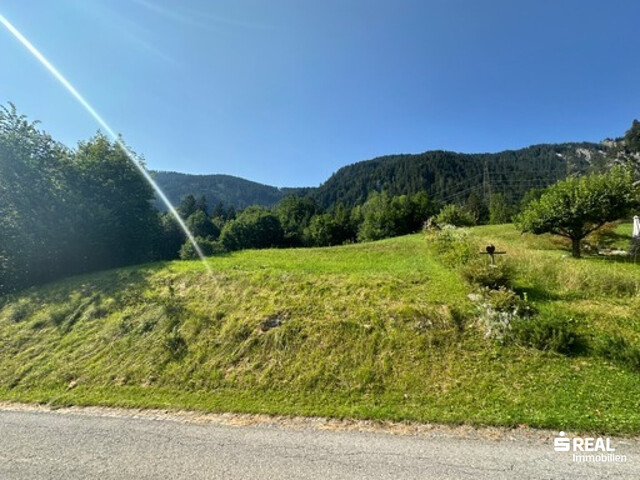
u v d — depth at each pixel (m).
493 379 5.45
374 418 4.77
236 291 9.95
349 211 73.19
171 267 13.34
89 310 9.72
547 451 3.71
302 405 5.35
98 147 18.92
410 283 9.56
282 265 12.59
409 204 54.44
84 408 5.66
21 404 5.98
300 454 3.87
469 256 10.60
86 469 3.79
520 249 13.30
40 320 9.61
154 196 21.36
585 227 13.85
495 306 7.01
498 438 4.05
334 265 12.50
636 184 13.35
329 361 6.47
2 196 13.76
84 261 16.23
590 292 7.97
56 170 16.20
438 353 6.25
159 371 6.84
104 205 17.95
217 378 6.43
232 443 4.22
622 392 4.79
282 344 7.11
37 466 3.90
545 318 6.50
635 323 6.38
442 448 3.87
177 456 3.97
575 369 5.41
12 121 14.66
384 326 7.20
